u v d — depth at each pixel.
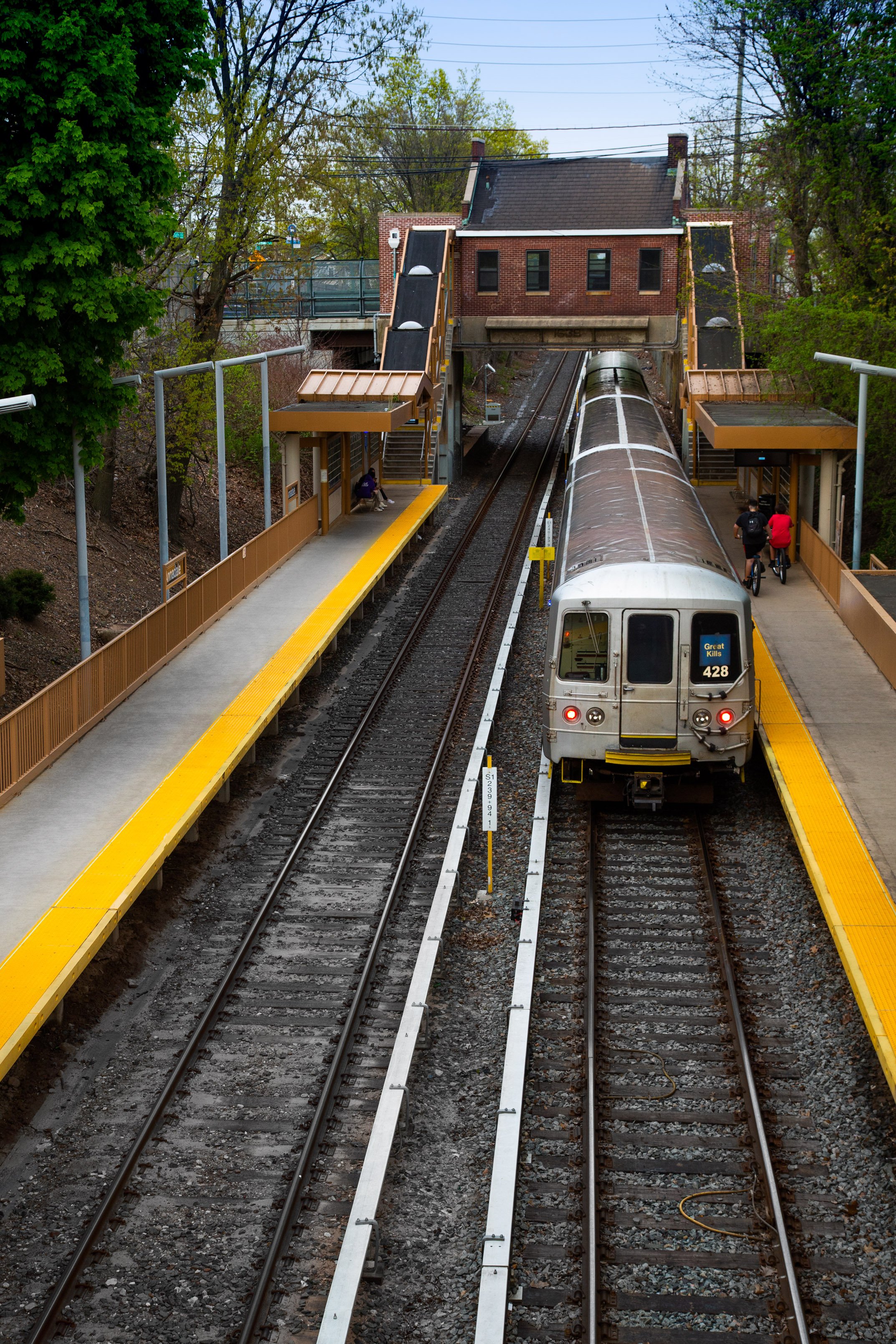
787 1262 8.62
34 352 16.89
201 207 28.94
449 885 14.12
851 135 28.94
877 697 18.28
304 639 22.27
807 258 31.41
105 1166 10.14
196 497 36.59
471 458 46.59
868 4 27.64
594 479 22.50
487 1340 7.84
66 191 16.00
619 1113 10.49
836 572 22.59
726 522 30.58
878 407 27.16
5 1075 10.39
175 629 21.36
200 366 23.00
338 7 30.02
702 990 12.45
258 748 19.62
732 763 16.27
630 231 41.91
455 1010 12.34
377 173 56.16
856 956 11.26
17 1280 8.88
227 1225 9.43
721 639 15.89
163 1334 8.40
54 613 24.27
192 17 18.44
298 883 15.20
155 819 14.84
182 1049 11.78
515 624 25.11
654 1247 8.95
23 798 15.54
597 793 16.70
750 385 30.27
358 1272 8.41
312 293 45.84
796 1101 10.66
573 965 12.94
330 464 31.59
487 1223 9.12
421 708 21.36
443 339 40.69
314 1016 12.33
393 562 29.59
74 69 16.22
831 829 13.99
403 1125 10.41
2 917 12.48
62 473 18.89
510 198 45.25
